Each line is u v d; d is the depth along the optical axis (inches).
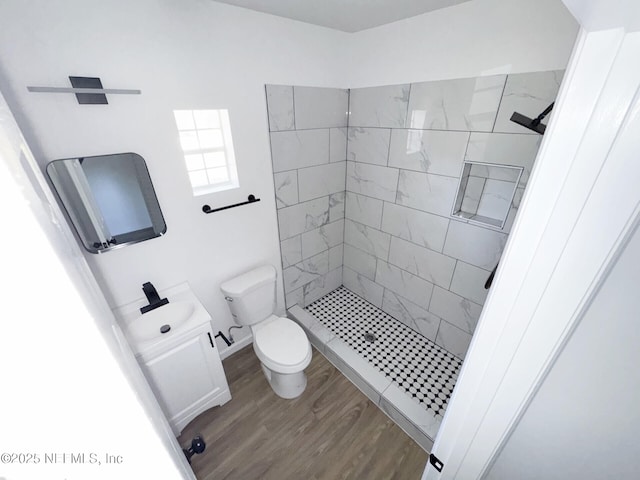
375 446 62.1
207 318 58.4
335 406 70.6
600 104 11.3
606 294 14.5
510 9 48.4
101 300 31.3
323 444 62.4
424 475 33.2
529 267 15.8
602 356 16.0
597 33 10.5
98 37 42.6
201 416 68.2
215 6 51.9
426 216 74.7
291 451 61.2
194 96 54.9
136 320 56.3
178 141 55.6
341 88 79.3
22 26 37.0
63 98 42.3
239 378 77.7
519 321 17.4
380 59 70.5
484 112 56.7
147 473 15.9
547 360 17.3
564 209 13.7
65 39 40.2
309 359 66.9
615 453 17.9
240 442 63.0
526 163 54.2
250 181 69.9
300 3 53.1
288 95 68.5
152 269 60.4
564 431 19.7
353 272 104.7
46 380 11.5
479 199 66.6
